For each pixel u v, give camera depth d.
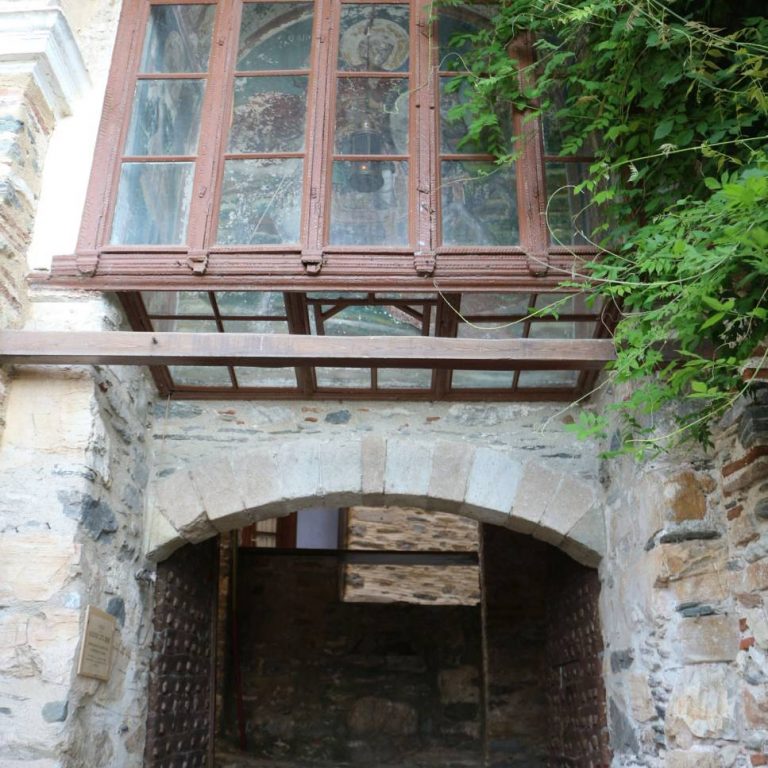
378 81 4.41
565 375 4.58
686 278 2.83
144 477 4.44
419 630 6.75
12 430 3.79
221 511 4.43
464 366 3.81
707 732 3.33
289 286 4.03
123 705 4.01
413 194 4.18
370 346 3.71
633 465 3.94
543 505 4.43
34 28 4.22
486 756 6.03
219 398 4.66
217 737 6.32
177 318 4.32
